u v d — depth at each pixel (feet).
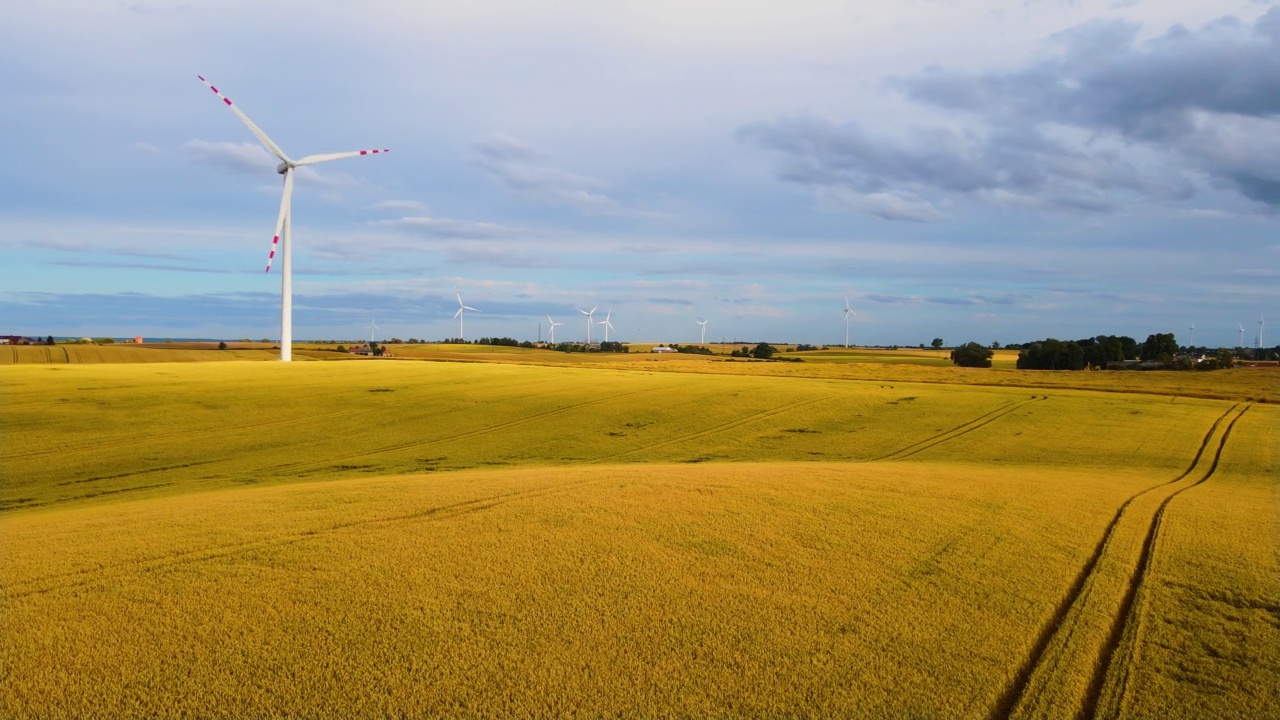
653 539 40.22
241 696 24.57
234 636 27.96
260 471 91.20
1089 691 27.20
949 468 83.41
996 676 27.73
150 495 73.82
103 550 36.35
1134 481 77.00
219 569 33.88
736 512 46.14
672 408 158.20
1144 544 43.65
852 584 35.04
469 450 112.37
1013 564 38.86
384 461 100.89
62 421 118.93
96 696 24.21
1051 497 55.77
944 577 36.52
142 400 140.56
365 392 166.09
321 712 24.02
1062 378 257.14
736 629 30.19
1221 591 36.06
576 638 28.99
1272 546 43.88
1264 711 26.09
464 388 179.63
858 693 26.23
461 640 28.48
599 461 105.09
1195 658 29.53
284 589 31.94
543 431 130.93
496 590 32.76
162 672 25.61
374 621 29.53
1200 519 50.42
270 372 199.21
